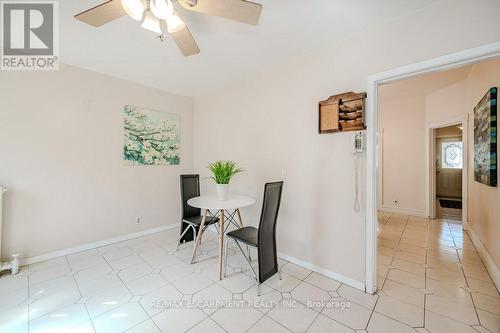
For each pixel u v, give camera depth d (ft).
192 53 5.75
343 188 6.60
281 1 5.02
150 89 10.80
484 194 8.11
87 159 8.99
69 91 8.51
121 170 9.95
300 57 7.62
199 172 12.34
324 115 6.88
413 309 5.43
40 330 4.77
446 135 20.66
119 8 4.21
